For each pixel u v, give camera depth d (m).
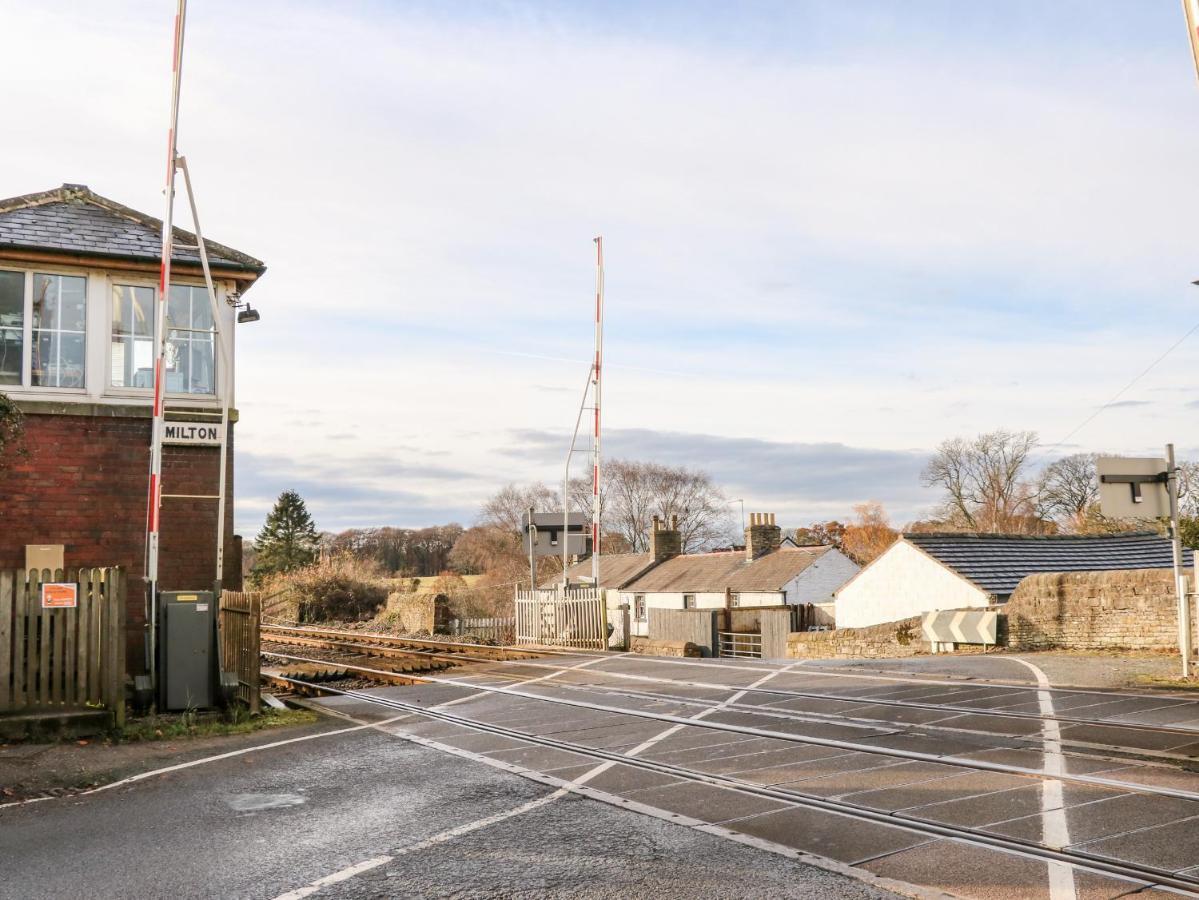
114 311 15.60
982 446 71.19
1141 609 17.91
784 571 49.22
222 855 6.72
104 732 11.84
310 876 6.21
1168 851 6.04
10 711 11.69
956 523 71.69
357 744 11.05
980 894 5.48
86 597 12.05
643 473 85.06
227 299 16.12
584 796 8.09
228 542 15.72
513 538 84.00
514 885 5.91
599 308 30.09
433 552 109.19
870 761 8.98
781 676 16.05
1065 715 10.87
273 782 9.12
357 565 59.47
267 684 18.73
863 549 79.50
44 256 14.99
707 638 31.66
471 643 29.70
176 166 13.94
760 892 5.64
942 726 10.62
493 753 10.21
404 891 5.87
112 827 7.58
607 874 6.05
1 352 14.87
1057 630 19.33
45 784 9.27
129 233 15.80
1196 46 10.91
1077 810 7.02
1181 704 11.30
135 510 15.23
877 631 24.22
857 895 5.55
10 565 14.48
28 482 14.69
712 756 9.55
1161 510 14.28
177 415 15.48
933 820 6.94
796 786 8.14
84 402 15.05
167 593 13.48
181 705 13.37
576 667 19.38
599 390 29.83
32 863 6.64
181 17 13.92
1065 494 69.12
